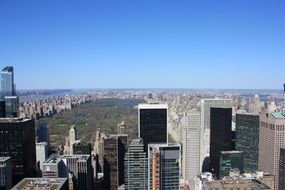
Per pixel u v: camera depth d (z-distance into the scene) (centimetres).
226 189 13550
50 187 14112
